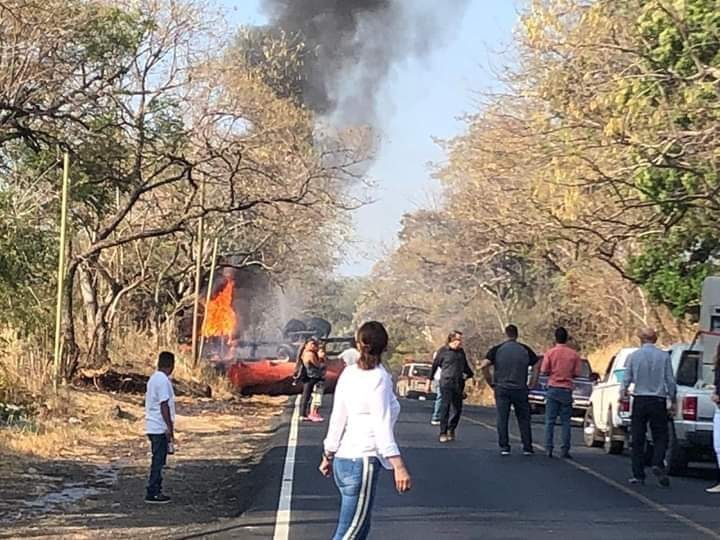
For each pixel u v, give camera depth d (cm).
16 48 2109
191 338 4097
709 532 1175
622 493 1467
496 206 3409
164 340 3741
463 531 1148
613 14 1975
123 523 1233
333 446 841
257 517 1230
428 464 1730
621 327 4378
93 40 2370
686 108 1827
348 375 841
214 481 1616
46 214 2548
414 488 1465
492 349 1919
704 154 1906
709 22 1780
